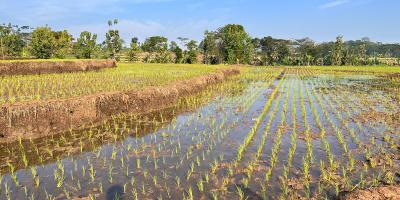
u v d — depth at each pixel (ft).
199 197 25.08
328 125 47.88
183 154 34.91
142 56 288.51
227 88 90.99
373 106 64.34
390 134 43.24
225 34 291.58
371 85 105.70
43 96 55.98
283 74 161.79
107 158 33.60
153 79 85.30
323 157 33.83
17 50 207.62
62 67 108.17
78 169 30.63
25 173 29.66
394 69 200.75
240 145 37.09
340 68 224.74
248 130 45.09
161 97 60.34
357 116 54.34
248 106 63.21
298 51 389.39
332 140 40.06
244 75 143.54
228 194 25.57
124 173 29.66
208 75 96.48
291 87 98.32
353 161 31.76
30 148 36.22
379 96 78.48
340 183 27.30
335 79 130.93
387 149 36.73
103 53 241.14
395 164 31.81
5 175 29.17
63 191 26.07
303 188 26.50
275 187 26.78
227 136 42.01
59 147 36.78
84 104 45.60
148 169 30.60
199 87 82.58
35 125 39.91
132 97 54.29
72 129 43.73
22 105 39.52
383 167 30.99
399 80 124.88
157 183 27.61
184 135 42.57
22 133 38.88
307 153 34.91
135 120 50.47
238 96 76.59
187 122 49.70
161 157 33.96
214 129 45.65
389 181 27.40
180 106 62.59
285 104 65.36
